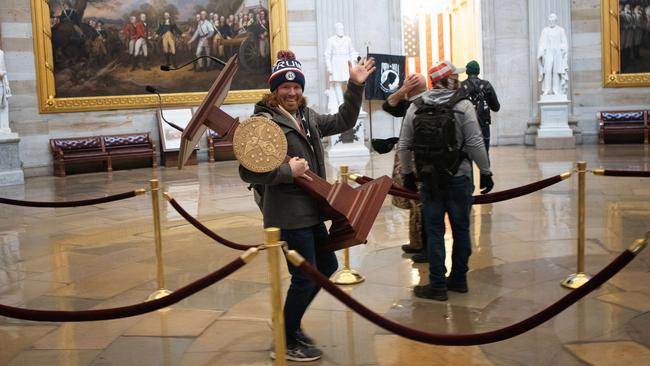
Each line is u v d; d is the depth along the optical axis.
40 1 16.36
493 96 8.66
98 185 13.79
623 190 10.02
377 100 18.44
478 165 5.26
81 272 6.71
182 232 8.45
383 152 6.61
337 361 4.19
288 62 4.14
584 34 18.45
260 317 5.10
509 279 5.80
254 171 3.82
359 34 18.59
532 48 18.41
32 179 15.67
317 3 18.20
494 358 4.15
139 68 17.36
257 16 18.12
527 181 11.36
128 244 7.89
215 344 4.59
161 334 4.83
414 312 5.04
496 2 18.59
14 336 4.92
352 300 3.18
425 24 24.84
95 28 16.92
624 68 18.41
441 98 5.29
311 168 4.20
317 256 4.41
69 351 4.58
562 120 17.39
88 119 17.00
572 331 4.52
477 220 8.34
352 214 4.01
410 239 6.77
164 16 17.44
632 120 17.89
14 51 16.30
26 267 7.01
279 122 4.08
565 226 7.77
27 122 16.50
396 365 4.10
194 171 15.55
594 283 3.25
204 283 3.33
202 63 17.83
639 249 3.24
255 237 7.96
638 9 18.23
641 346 4.21
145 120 17.47
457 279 5.48
